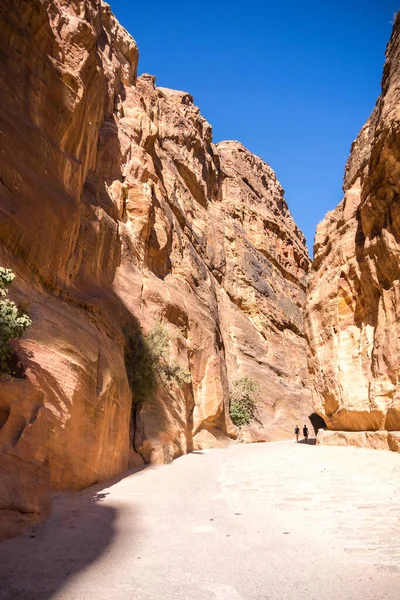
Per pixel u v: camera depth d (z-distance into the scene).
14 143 10.10
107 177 20.03
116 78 24.83
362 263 20.20
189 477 11.22
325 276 24.89
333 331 22.70
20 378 7.31
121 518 6.71
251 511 7.32
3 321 6.04
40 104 11.98
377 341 18.06
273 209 57.50
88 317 11.86
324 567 4.65
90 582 4.25
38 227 10.29
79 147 14.32
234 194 48.56
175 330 21.58
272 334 41.66
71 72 13.66
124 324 15.76
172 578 4.40
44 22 12.85
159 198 25.34
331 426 22.66
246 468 13.02
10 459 6.13
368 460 13.80
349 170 27.09
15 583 4.13
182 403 18.67
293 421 35.94
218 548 5.33
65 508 7.09
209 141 47.09
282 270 51.19
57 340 9.04
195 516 6.97
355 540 5.56
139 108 26.39
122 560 4.89
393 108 16.38
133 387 15.11
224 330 34.81
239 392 31.55
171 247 26.91
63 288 11.58
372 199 18.20
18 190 9.85
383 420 17.25
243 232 45.59
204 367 24.38
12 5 11.56
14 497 5.79
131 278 18.75
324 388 22.81
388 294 17.59
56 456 7.87
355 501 7.95
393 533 5.82
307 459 14.95
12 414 6.65
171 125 38.38
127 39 27.81
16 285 9.08
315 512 7.16
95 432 9.66
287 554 5.09
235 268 40.97
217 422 25.69
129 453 13.20
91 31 15.77
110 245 16.92
